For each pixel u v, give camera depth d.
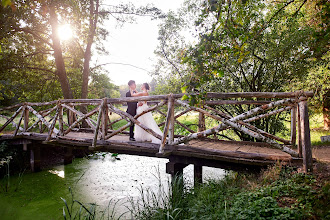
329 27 3.49
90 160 10.04
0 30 8.91
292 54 7.04
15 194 6.23
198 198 3.91
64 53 13.90
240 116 4.31
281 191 3.23
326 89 8.43
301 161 3.87
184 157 4.98
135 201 5.54
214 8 2.55
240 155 4.39
